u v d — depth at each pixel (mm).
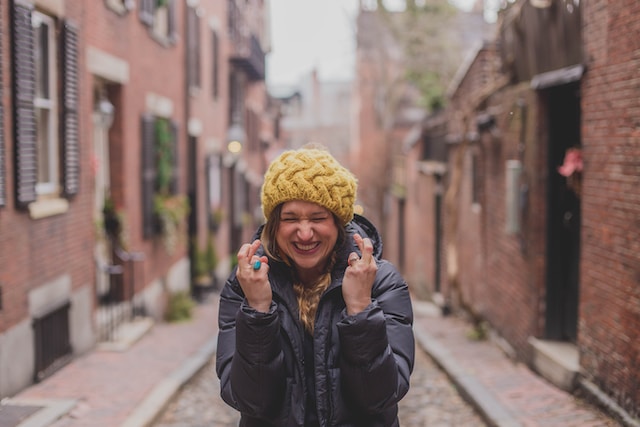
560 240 7555
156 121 12203
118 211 9930
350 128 54562
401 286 2621
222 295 2691
